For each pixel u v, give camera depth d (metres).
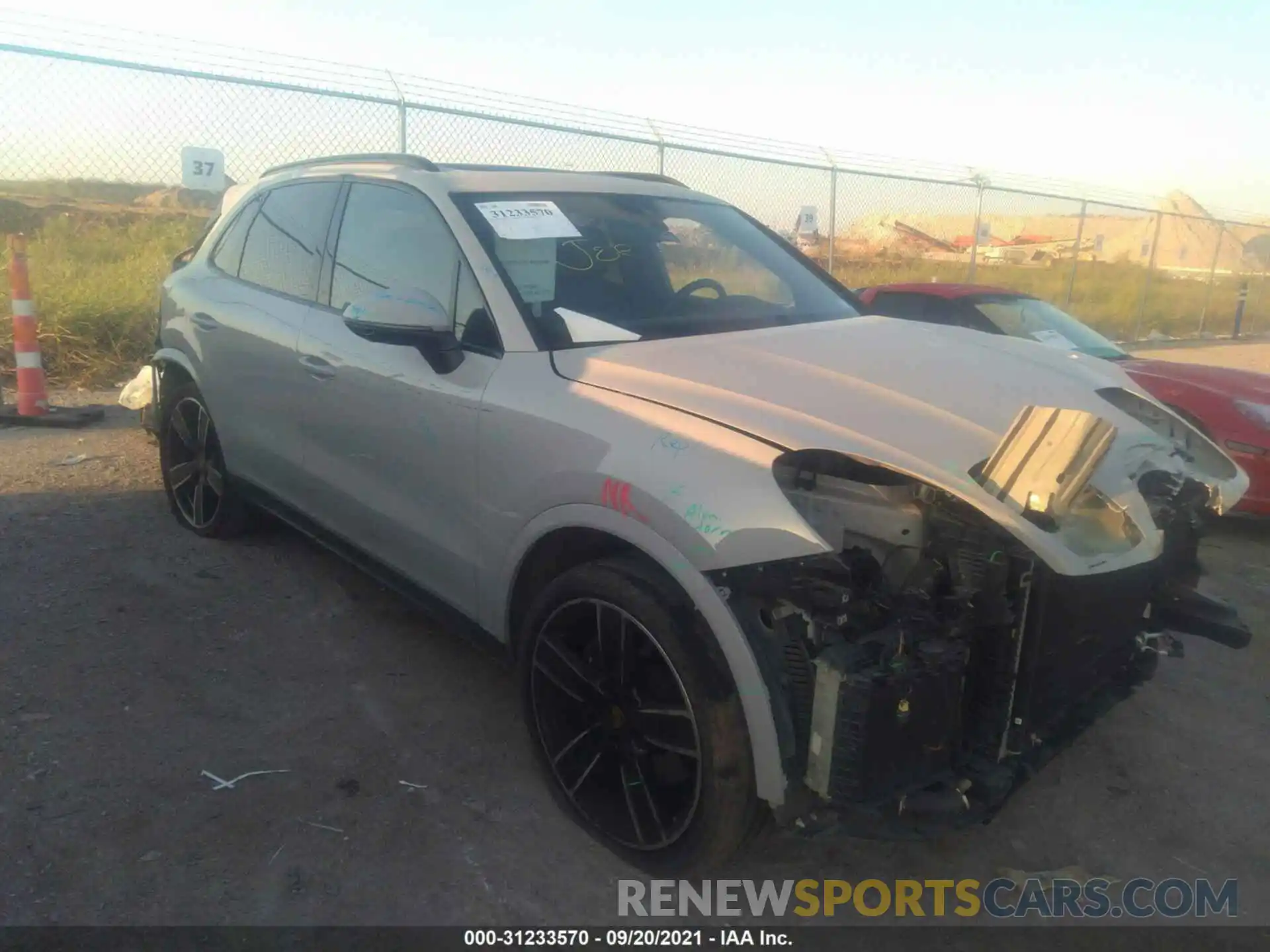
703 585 2.27
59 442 6.23
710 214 4.01
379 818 2.77
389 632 3.88
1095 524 2.49
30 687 3.28
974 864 2.79
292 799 2.82
